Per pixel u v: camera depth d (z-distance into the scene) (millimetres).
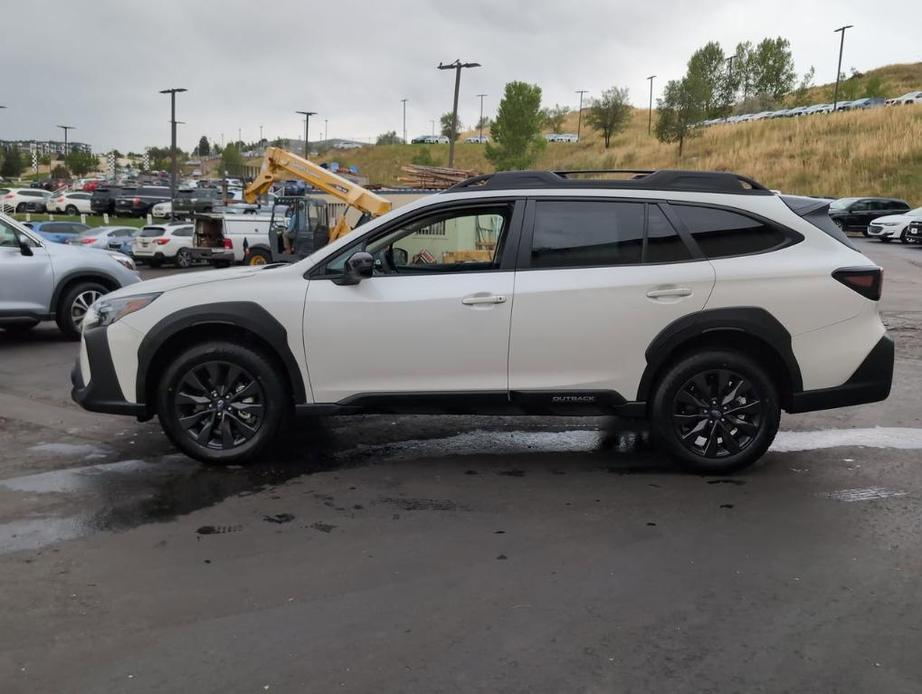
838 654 3031
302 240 20172
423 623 3250
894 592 3535
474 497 4762
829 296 4949
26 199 54031
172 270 25562
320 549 3988
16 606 3385
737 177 5184
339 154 108875
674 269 4953
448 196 5180
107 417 6641
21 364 9086
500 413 5129
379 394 5078
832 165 47281
